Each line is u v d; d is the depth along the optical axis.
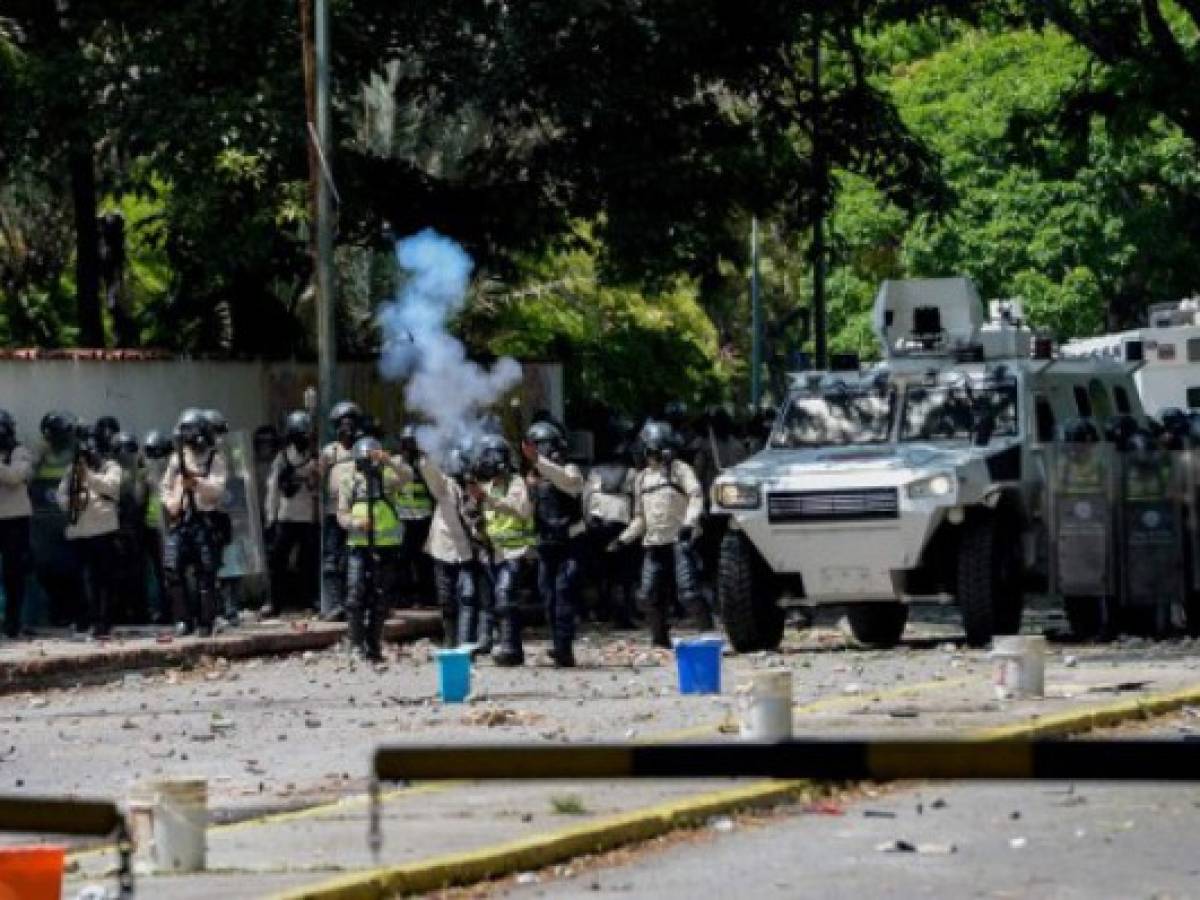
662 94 66.06
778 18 66.81
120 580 54.34
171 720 37.75
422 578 59.09
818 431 53.44
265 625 54.16
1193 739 12.07
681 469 50.50
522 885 22.80
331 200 60.50
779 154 70.81
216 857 23.34
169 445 54.41
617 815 25.58
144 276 85.00
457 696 39.50
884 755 11.76
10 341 79.81
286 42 63.09
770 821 26.69
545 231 68.94
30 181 74.44
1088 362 55.94
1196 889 22.31
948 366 53.66
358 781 29.53
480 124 77.31
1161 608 53.06
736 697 35.41
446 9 65.38
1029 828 26.08
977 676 42.59
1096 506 51.41
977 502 50.12
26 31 65.81
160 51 62.47
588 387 93.00
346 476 48.84
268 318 71.38
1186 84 62.09
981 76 109.31
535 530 47.00
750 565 50.69
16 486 51.09
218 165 63.59
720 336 115.00
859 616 53.59
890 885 22.53
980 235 107.81
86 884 21.88
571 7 64.12
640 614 59.84
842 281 113.00
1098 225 106.31
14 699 42.28
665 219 67.56
